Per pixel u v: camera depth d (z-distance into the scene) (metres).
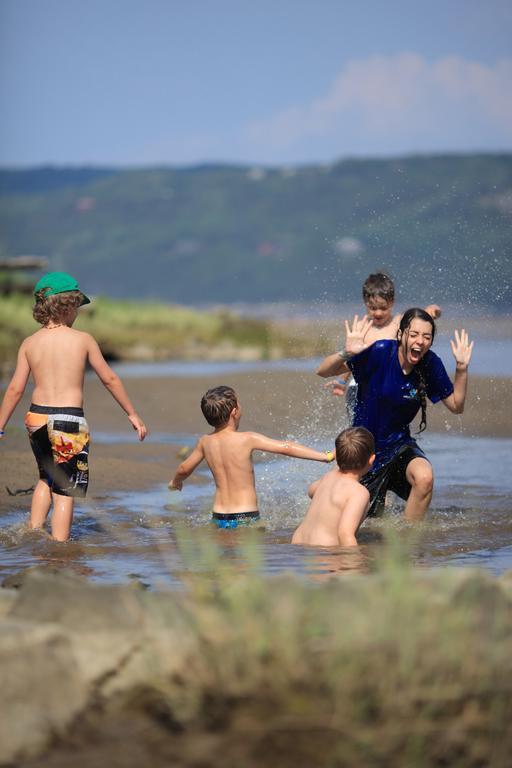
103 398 54.50
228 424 23.05
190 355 93.69
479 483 28.81
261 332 101.94
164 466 32.09
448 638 9.43
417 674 8.95
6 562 17.86
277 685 8.98
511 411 45.84
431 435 40.22
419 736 8.27
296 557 17.77
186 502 25.73
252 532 21.31
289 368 68.69
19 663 9.02
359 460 20.34
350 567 16.69
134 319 107.69
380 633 9.50
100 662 9.62
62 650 9.41
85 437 21.36
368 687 8.81
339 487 20.14
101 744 8.39
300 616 10.05
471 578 10.72
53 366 21.47
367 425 23.39
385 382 23.09
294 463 32.88
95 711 8.94
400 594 10.29
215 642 9.61
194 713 8.71
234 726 8.51
